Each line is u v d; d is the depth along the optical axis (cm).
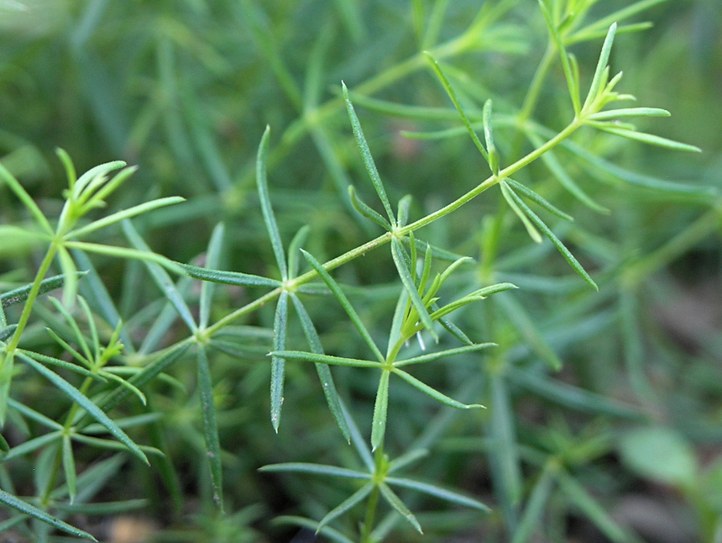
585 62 33
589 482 28
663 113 17
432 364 28
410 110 24
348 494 26
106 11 29
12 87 29
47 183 28
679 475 28
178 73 30
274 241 18
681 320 36
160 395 25
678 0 35
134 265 23
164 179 29
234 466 26
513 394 26
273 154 27
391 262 29
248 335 20
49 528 20
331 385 17
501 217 23
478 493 28
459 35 30
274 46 28
